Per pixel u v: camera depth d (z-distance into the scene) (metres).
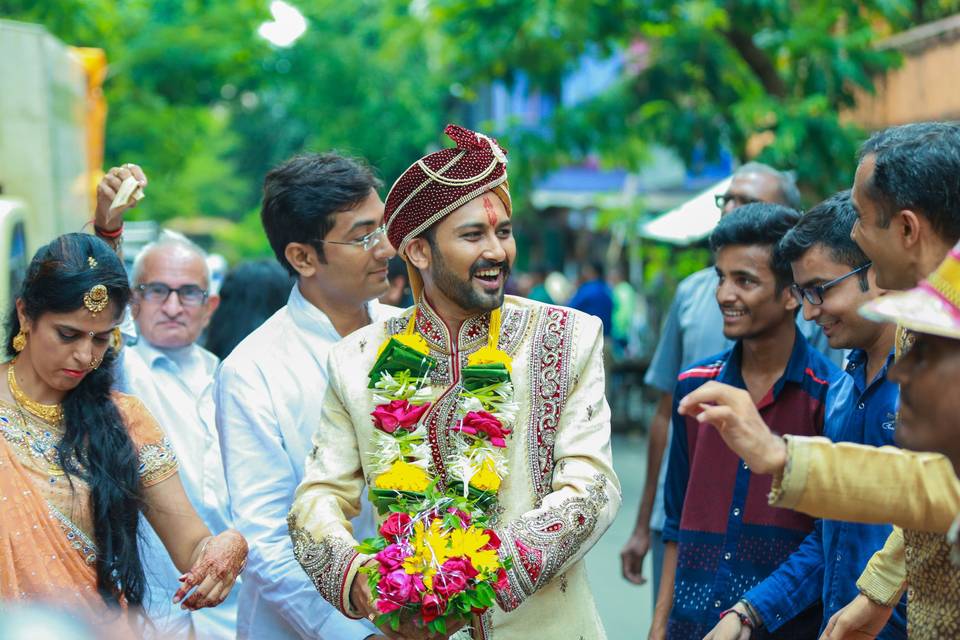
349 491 2.86
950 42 8.83
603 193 20.09
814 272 3.12
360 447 2.82
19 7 10.60
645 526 4.78
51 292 2.70
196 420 4.19
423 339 2.81
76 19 11.16
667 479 3.81
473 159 2.68
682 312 4.68
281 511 3.24
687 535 3.54
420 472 2.66
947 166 2.39
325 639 2.99
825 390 3.47
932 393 2.12
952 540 1.99
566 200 20.61
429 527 2.55
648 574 7.95
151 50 14.77
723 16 9.73
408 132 17.77
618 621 6.79
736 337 3.52
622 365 13.97
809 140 8.91
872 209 2.49
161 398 4.13
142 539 3.12
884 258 2.50
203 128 19.48
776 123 9.08
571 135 10.55
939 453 2.15
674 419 3.77
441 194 2.68
